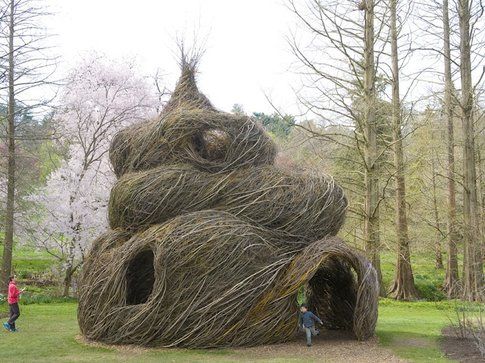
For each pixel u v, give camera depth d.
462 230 25.61
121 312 11.46
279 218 12.16
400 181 27.27
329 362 10.16
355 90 23.89
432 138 31.28
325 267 14.28
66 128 25.58
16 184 27.61
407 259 27.09
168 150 12.64
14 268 31.14
